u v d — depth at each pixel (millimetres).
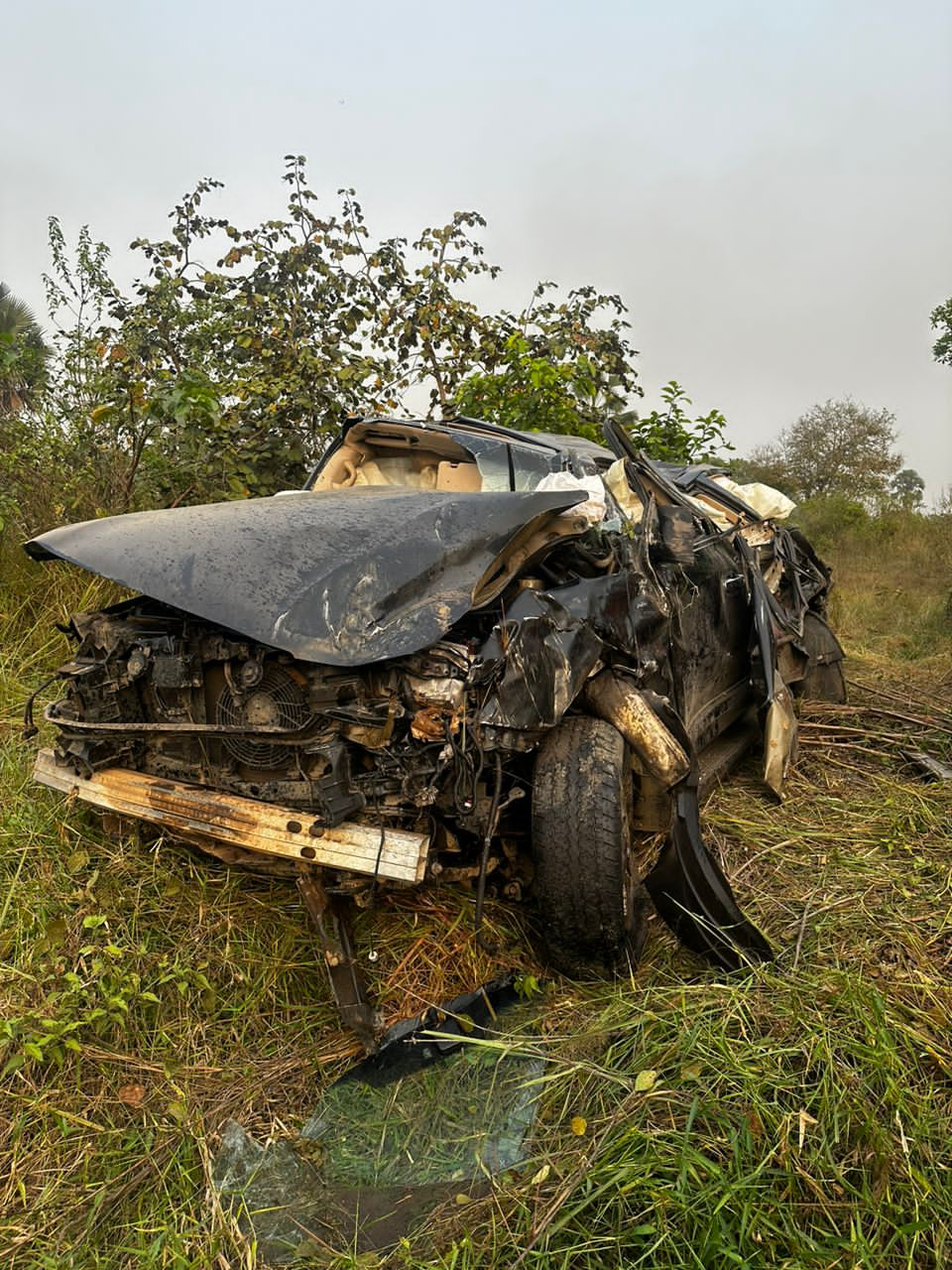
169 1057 2273
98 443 5914
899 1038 2168
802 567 5227
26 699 4141
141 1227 1826
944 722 4816
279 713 2383
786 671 4621
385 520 2631
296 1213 1886
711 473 5016
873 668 6430
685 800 2676
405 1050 2314
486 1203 1850
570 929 2498
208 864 2934
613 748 2551
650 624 2928
